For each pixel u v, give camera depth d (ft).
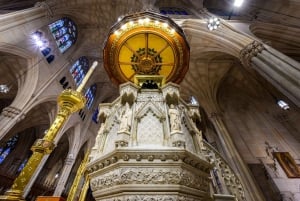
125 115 7.67
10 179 59.26
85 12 66.69
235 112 47.57
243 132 41.01
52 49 55.67
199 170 6.64
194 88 52.26
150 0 52.47
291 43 40.55
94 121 83.46
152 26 16.72
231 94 53.26
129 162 5.80
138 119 7.83
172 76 17.11
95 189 6.36
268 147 37.27
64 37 63.31
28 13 42.96
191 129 8.72
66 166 60.85
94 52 77.05
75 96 12.41
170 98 8.84
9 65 48.32
